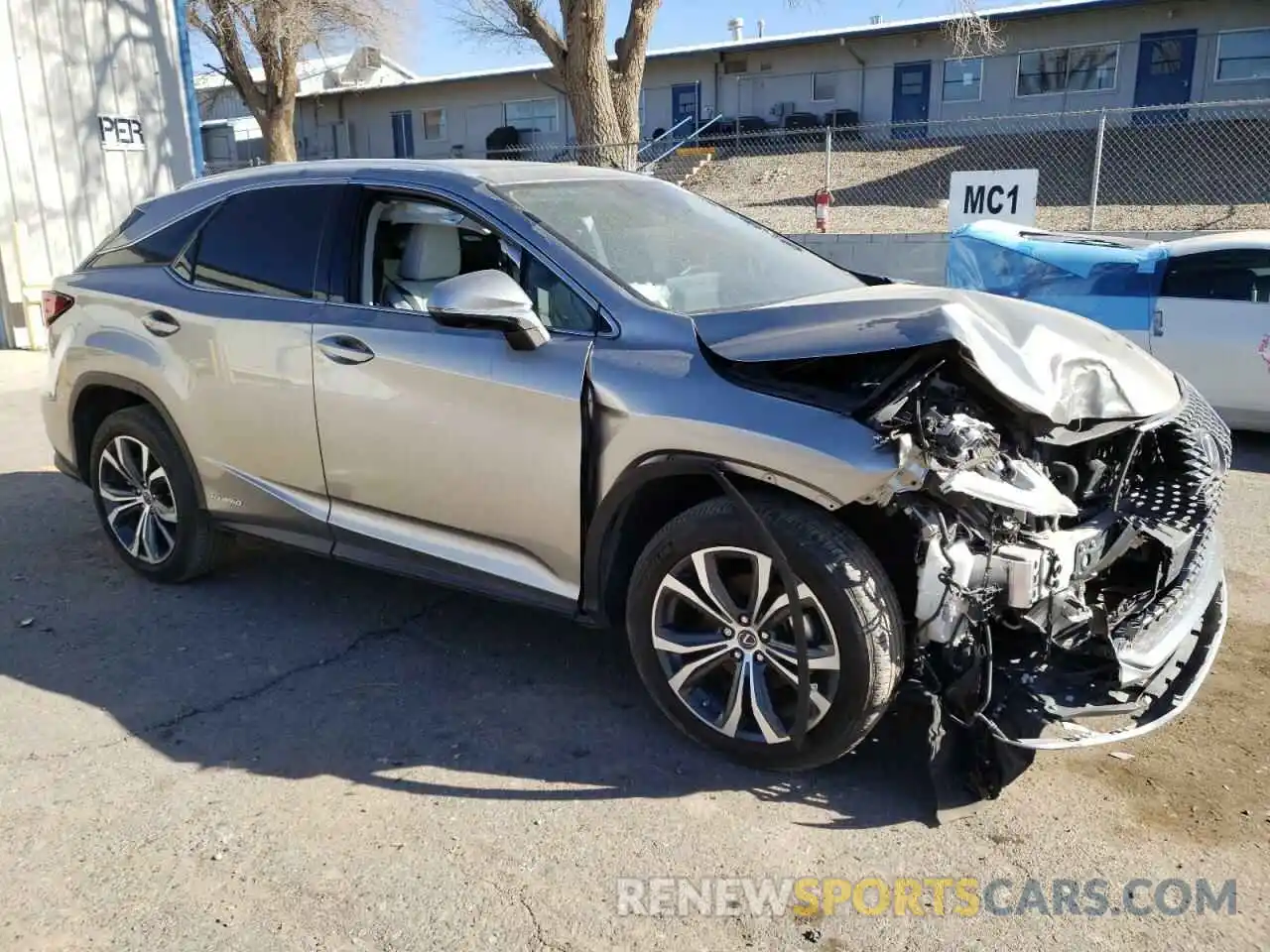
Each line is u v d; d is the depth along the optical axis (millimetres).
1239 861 2801
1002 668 3029
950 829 2949
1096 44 26234
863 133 29016
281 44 27922
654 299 3473
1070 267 7848
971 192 11250
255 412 4125
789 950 2508
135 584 4785
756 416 2996
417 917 2615
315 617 4422
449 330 3590
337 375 3838
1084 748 3350
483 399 3480
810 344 2998
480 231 3699
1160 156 22453
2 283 11398
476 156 34562
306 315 3967
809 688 2949
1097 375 3342
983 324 3107
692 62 31281
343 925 2586
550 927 2580
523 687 3801
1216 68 25312
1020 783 3162
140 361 4445
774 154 28500
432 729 3510
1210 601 3570
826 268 4359
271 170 4383
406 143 36062
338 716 3596
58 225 11836
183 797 3117
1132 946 2506
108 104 12211
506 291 3281
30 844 2896
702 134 31297
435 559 3770
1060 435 3174
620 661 4004
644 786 3168
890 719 3537
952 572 2883
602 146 13242
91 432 4953
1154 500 3504
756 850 2869
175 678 3869
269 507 4219
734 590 3201
